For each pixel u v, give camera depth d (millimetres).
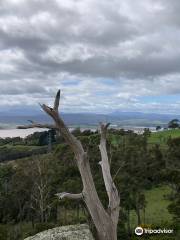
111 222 9500
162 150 91562
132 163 74750
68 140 9211
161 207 63594
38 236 12961
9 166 78375
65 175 66312
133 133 104375
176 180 65375
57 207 60312
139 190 61219
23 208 65562
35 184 64000
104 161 10062
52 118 8891
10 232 54719
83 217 54500
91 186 9359
